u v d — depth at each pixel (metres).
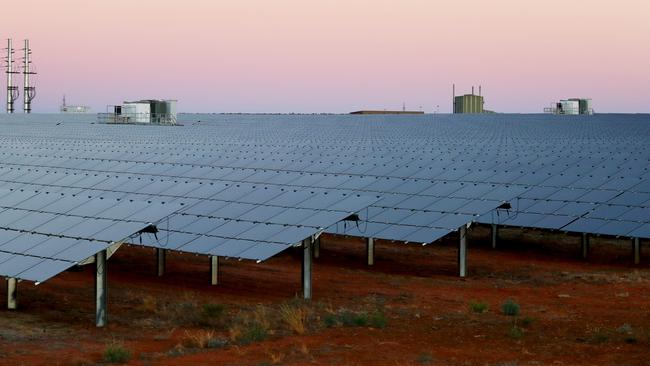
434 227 38.53
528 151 64.25
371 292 34.06
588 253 43.97
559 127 101.88
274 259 43.00
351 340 25.17
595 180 48.41
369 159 59.62
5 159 65.19
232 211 37.28
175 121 122.50
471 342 25.08
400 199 43.03
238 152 66.50
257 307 30.34
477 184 43.78
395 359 22.89
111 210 31.25
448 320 28.28
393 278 37.72
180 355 23.33
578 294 33.59
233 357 23.12
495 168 55.28
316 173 51.00
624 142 72.88
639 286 35.25
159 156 64.56
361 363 22.42
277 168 57.97
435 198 42.19
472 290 34.72
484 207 39.47
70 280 36.22
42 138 88.44
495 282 36.69
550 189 47.81
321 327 26.92
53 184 48.19
